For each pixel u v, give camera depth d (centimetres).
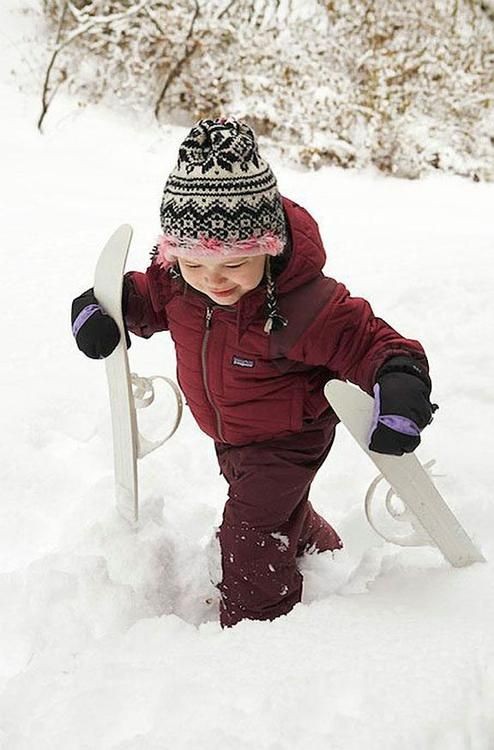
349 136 693
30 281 407
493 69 726
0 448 284
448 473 271
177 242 180
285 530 212
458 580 195
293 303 192
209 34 702
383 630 173
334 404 185
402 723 145
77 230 473
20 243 450
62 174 566
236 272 182
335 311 192
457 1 728
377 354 188
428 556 219
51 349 349
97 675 162
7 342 353
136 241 464
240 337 197
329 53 722
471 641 167
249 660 164
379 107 693
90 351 205
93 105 682
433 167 686
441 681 154
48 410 305
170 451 287
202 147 178
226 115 691
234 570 210
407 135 684
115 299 204
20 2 740
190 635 179
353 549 245
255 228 178
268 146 680
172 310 207
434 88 715
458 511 243
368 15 720
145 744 142
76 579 213
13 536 247
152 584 221
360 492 269
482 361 339
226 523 212
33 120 641
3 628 207
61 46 653
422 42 717
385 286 403
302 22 725
